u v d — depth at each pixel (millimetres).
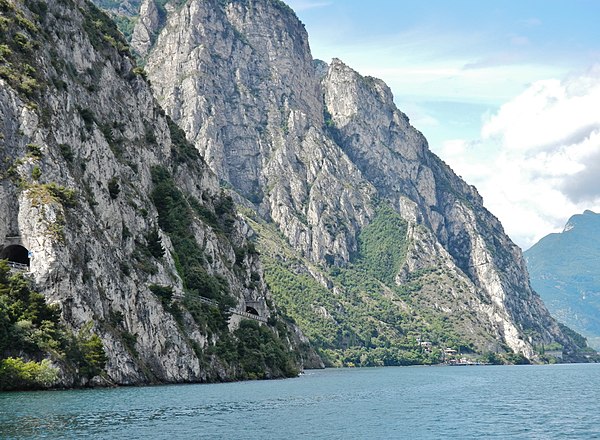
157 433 99625
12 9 180875
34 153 160500
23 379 134125
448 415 128125
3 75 162875
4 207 153625
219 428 105938
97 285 158750
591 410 140875
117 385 154625
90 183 180750
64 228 153375
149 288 179375
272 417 119125
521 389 198250
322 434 105000
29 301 143125
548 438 106438
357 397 158500
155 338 173375
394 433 107312
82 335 148375
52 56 192125
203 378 185750
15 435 93875
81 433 96812
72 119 180125
